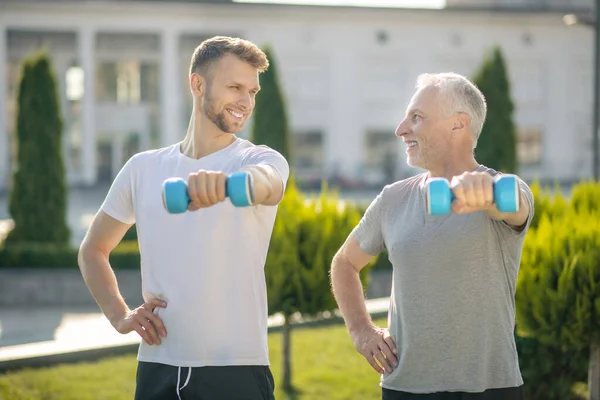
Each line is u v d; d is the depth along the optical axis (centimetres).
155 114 4125
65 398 621
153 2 3844
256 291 302
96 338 835
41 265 1359
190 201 233
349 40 4016
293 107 4003
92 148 3994
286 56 3969
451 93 301
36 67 1466
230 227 298
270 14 3931
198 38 4088
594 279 498
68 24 3831
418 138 307
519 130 4138
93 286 321
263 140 1605
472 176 225
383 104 4069
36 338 939
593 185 677
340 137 4050
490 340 295
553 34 4116
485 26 4075
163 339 303
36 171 1456
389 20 4022
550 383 550
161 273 303
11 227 1498
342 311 330
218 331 298
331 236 671
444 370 296
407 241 300
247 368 300
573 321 501
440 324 294
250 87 304
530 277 512
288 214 672
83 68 3891
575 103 4150
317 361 743
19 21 3788
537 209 644
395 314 310
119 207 321
